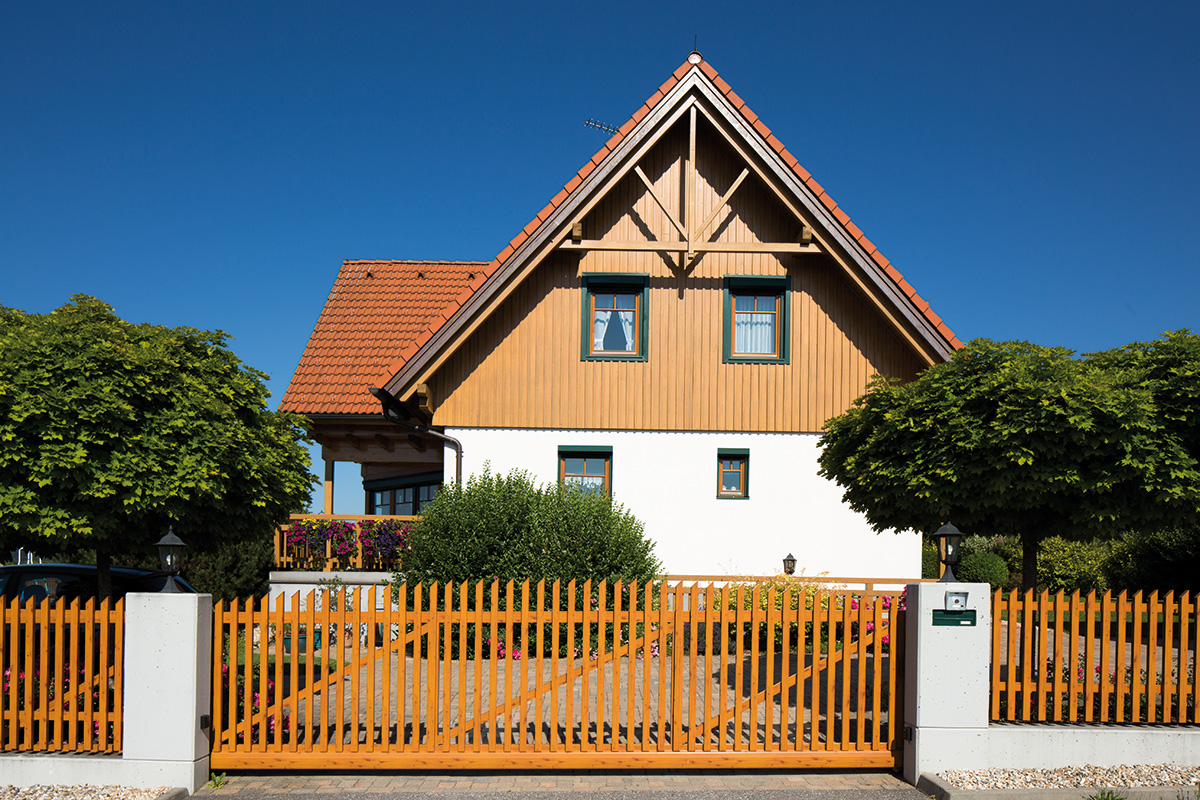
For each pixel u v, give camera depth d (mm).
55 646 6215
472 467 13914
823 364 14023
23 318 7484
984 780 6000
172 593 6070
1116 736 6293
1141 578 14297
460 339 13531
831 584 13625
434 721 6262
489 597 10992
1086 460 6969
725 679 6422
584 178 13586
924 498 7531
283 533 13680
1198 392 6879
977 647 6246
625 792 5965
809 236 13508
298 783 6121
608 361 14055
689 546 13781
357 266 19375
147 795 5812
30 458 6512
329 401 15086
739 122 13602
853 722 7664
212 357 8102
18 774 5984
